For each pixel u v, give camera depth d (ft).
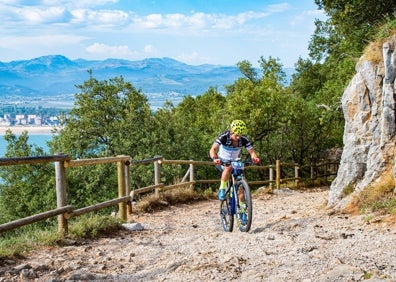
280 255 19.49
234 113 101.55
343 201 33.24
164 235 28.68
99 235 27.14
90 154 110.11
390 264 16.61
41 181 109.40
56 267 19.66
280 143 108.37
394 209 27.17
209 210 43.04
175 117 127.13
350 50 90.79
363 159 34.58
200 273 17.67
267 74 146.10
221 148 27.86
